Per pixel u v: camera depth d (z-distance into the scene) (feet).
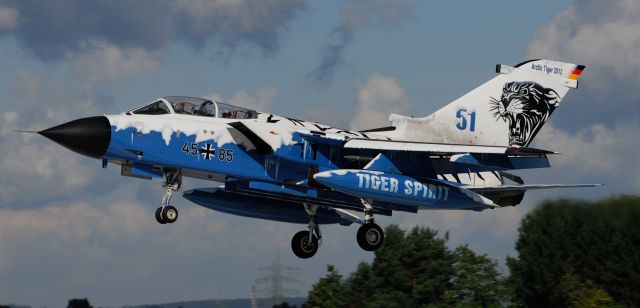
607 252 343.87
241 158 232.94
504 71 266.77
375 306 406.62
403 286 419.13
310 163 238.27
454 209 248.73
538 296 362.94
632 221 314.96
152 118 225.97
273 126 235.61
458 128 262.67
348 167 244.22
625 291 339.98
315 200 246.47
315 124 247.29
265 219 262.47
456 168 251.39
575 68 270.26
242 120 234.38
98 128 217.77
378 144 233.35
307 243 264.31
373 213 254.88
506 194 270.87
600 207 317.63
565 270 351.87
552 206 319.68
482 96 265.54
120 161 227.40
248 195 258.16
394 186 235.61
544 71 268.82
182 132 226.58
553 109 269.44
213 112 233.96
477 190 252.83
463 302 402.93
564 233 352.69
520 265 368.68
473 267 407.64
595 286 346.13
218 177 240.12
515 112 266.77
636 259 336.49
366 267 428.56
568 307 353.72
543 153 227.20
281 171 238.27
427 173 245.65
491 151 228.84
